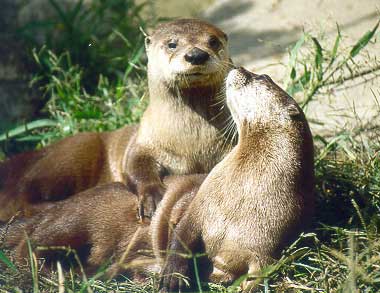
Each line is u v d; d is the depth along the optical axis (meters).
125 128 13.63
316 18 16.91
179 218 11.07
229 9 18.20
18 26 17.75
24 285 10.66
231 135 12.36
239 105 10.90
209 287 10.51
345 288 9.68
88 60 17.02
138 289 10.66
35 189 13.26
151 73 12.52
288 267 10.48
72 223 11.38
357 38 15.90
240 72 10.98
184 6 18.61
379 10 16.47
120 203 11.56
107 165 13.44
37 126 14.89
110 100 15.45
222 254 10.50
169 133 12.38
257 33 17.17
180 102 12.27
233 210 10.52
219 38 12.46
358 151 13.51
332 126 14.54
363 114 14.51
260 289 10.33
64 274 10.99
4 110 16.28
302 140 10.73
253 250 10.41
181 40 12.26
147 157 12.53
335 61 15.45
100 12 17.67
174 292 10.42
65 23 17.09
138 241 11.21
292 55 14.24
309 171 10.77
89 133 13.70
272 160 10.62
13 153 15.49
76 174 13.37
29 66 16.94
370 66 15.02
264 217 10.46
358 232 11.42
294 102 10.89
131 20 17.88
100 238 11.35
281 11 17.53
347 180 12.72
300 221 10.61
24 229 11.43
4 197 13.29
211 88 12.20
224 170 10.76
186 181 11.43
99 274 10.22
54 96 15.74
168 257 10.55
